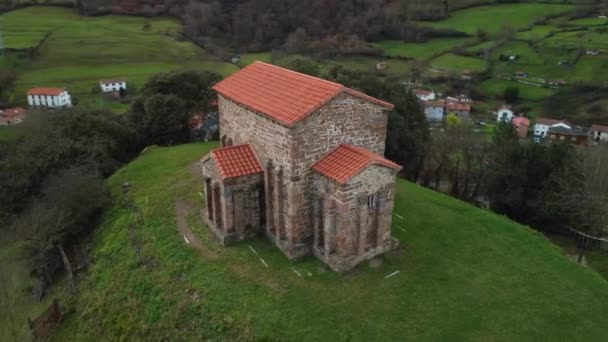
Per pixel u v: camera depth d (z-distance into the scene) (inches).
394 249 893.8
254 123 919.0
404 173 1728.6
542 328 724.7
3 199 1205.1
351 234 808.3
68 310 921.5
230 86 1067.9
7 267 1045.8
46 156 1323.8
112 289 890.1
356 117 847.7
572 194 1316.4
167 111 1688.0
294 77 951.0
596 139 2701.8
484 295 788.6
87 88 2696.9
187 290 789.9
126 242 995.3
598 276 874.1
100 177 1296.8
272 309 725.9
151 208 1078.4
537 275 859.4
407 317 726.5
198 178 1231.5
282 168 834.8
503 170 1454.2
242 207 901.2
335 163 796.0
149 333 765.3
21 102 2603.3
